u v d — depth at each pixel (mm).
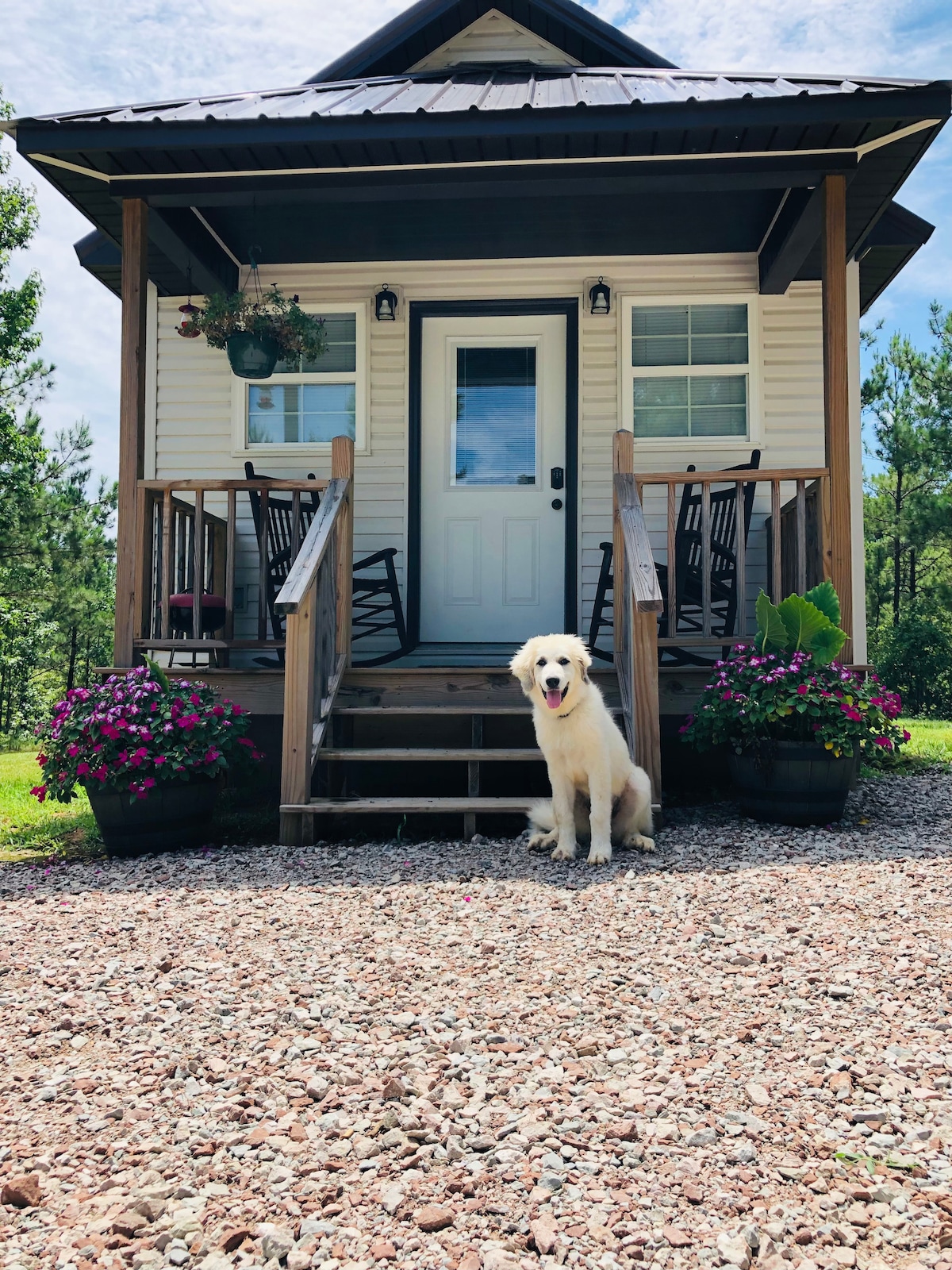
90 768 4520
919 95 4656
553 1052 2250
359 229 6461
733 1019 2412
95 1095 2115
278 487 5547
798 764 4531
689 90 5312
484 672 5633
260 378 6410
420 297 7109
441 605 7109
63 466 20688
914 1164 1761
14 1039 2412
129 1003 2619
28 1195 1714
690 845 4281
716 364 6953
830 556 5195
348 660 5633
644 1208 1649
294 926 3273
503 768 5852
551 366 7094
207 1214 1663
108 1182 1769
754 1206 1654
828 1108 1972
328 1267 1515
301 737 4680
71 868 4453
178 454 7191
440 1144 1864
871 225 6168
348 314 7160
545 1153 1810
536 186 5367
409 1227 1614
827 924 3080
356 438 7102
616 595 5488
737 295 6906
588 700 4074
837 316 5207
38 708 23484
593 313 6953
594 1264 1507
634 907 3340
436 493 7137
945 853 3969
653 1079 2109
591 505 6980
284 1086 2117
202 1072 2195
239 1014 2525
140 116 5133
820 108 4715
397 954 2936
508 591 7090
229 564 5539
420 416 7141
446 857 4285
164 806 4617
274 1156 1839
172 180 5371
